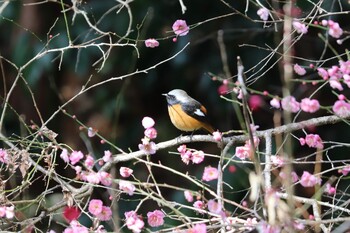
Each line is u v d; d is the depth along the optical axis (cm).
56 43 1485
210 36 1447
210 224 805
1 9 1015
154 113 1664
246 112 706
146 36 1502
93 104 1647
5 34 1612
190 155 872
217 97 1547
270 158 837
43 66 1488
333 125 1516
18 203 884
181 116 1099
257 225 732
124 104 1627
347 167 829
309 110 757
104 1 1491
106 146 1628
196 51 1541
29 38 1509
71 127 1647
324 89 1468
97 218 798
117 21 1487
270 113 1507
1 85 1625
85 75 1623
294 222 701
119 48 1539
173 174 1597
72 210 831
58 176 892
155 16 1493
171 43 1530
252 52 1489
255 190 722
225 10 1493
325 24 827
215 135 901
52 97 1639
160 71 1595
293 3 887
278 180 772
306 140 864
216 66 1530
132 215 805
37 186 1461
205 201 842
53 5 1556
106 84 1634
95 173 823
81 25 1487
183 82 1591
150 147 864
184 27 945
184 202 1448
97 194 1066
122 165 1508
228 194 1359
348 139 1501
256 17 1472
